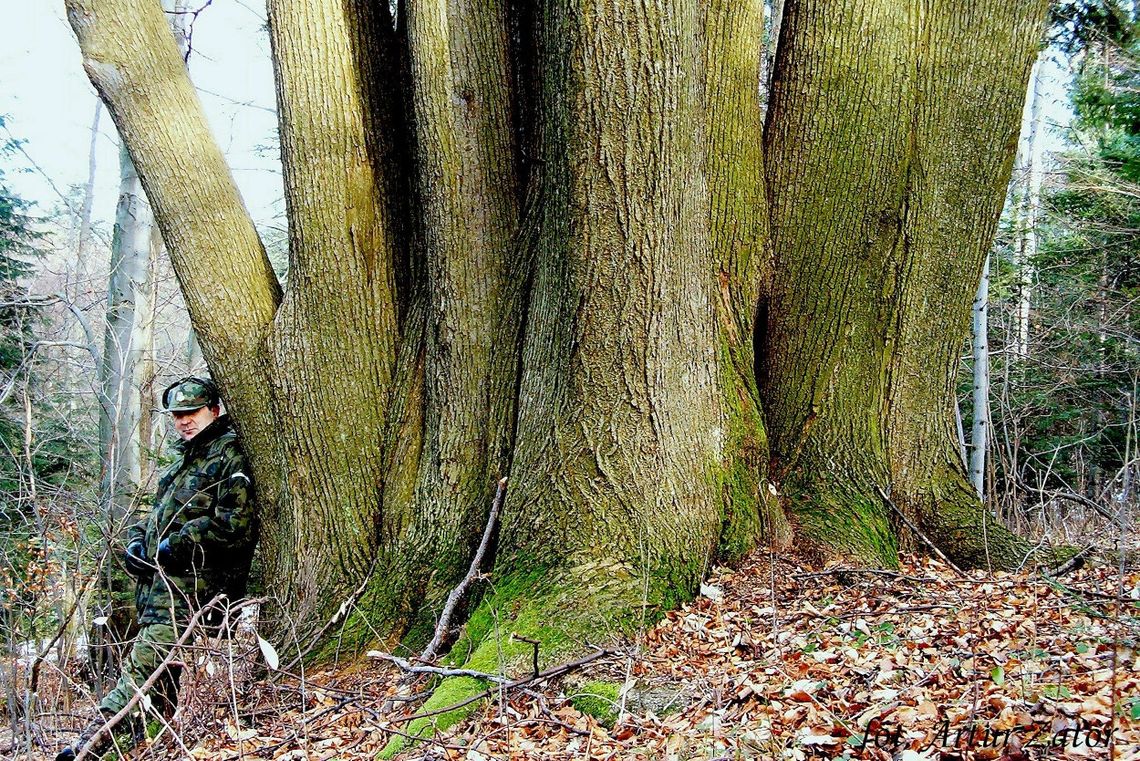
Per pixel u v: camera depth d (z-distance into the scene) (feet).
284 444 19.04
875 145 18.19
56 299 27.73
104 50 18.53
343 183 18.88
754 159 18.44
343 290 18.94
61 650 17.06
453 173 18.19
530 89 18.98
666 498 15.66
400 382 19.25
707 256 16.30
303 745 13.37
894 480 18.65
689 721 11.84
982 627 13.71
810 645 13.70
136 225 35.58
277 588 19.22
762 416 18.35
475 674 12.96
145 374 35.63
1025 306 49.34
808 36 18.49
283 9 18.69
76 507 20.61
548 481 15.87
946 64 18.29
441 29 18.30
